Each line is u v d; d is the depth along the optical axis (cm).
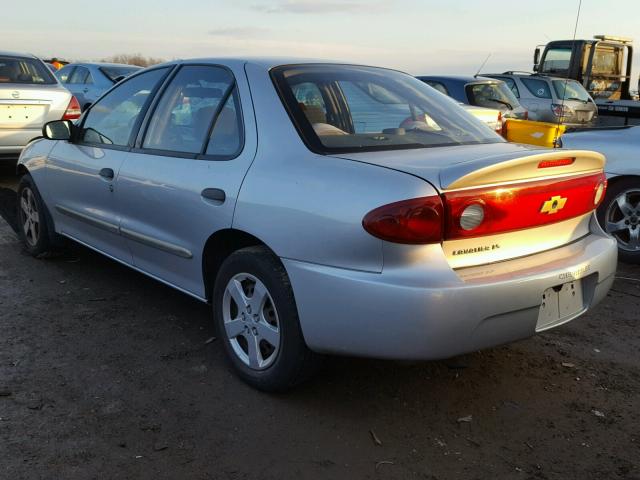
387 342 259
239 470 258
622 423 300
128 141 402
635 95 1750
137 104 409
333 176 276
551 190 289
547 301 287
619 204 550
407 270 255
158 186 358
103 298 439
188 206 337
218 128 340
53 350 358
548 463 268
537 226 289
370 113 338
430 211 253
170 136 370
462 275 262
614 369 355
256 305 310
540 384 335
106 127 433
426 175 260
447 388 327
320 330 277
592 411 310
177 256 358
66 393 312
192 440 277
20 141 811
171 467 258
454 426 294
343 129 319
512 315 268
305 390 321
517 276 268
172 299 440
